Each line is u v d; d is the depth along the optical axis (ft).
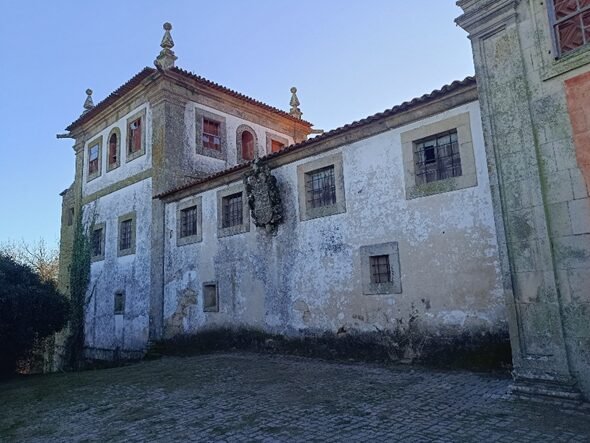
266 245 37.58
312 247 33.96
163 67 51.13
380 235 29.86
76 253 62.18
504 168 20.34
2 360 40.42
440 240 26.86
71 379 33.53
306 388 22.97
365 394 20.94
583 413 16.24
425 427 15.84
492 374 23.18
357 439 15.16
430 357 26.40
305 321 33.68
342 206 32.35
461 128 26.61
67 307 45.09
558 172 18.69
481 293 24.79
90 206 62.08
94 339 56.34
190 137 53.11
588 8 18.43
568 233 18.17
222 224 42.19
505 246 19.94
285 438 15.75
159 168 50.49
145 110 54.60
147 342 47.88
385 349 28.66
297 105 70.03
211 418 18.90
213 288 42.16
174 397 23.45
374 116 30.07
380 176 30.40
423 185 28.07
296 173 36.04
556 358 17.97
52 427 19.94
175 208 47.93
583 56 18.25
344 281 31.60
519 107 20.08
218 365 32.50
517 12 20.52
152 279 48.67
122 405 22.79
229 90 56.80
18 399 27.35
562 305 18.08
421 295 27.30
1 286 38.58
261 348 36.58
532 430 14.89
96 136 63.77
